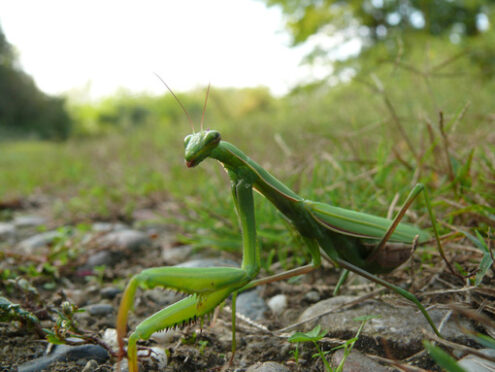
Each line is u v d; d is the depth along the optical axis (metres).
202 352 0.10
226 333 0.10
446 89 0.26
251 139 0.30
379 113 0.21
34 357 0.09
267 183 0.09
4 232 0.20
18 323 0.10
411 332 0.09
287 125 0.32
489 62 0.37
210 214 0.16
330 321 0.10
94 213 0.22
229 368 0.09
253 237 0.09
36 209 0.27
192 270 0.08
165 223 0.20
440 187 0.14
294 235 0.13
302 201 0.09
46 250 0.16
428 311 0.09
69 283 0.14
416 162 0.15
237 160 0.08
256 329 0.10
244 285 0.08
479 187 0.13
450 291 0.09
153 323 0.07
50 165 0.41
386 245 0.09
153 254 0.16
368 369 0.08
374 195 0.14
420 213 0.13
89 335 0.10
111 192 0.25
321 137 0.20
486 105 0.23
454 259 0.11
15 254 0.14
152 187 0.25
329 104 0.34
